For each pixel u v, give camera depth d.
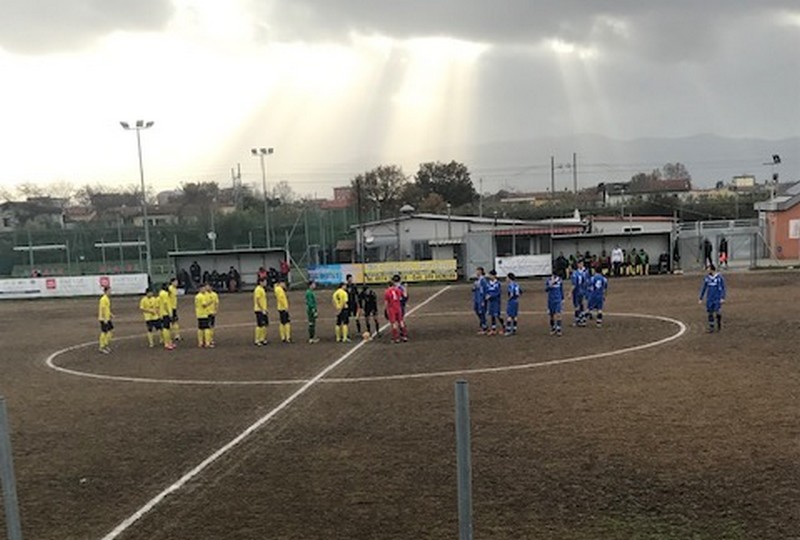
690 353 17.17
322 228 58.38
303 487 8.99
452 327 24.45
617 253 43.66
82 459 10.69
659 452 9.72
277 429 11.91
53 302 44.28
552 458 9.68
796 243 49.12
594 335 21.03
